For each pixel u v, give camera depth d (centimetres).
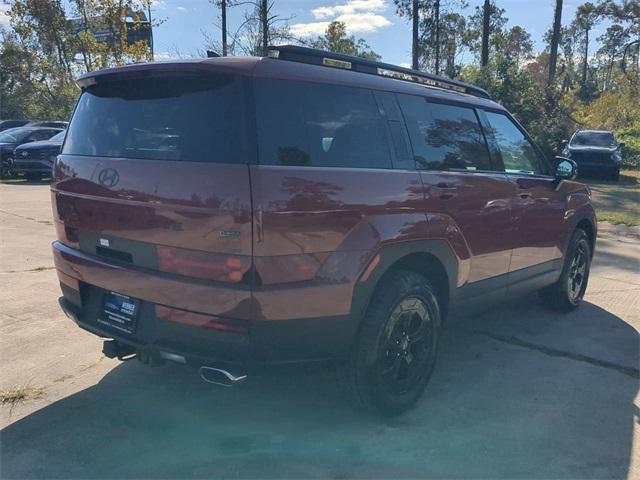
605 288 664
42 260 710
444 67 2823
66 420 342
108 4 2944
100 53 3003
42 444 315
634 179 1917
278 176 279
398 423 346
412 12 2617
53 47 3512
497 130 462
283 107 296
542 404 373
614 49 6519
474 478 291
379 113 349
